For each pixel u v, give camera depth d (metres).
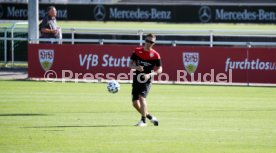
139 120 45.28
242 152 33.84
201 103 55.09
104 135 38.81
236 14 135.88
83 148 34.56
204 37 94.88
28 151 33.69
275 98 59.03
